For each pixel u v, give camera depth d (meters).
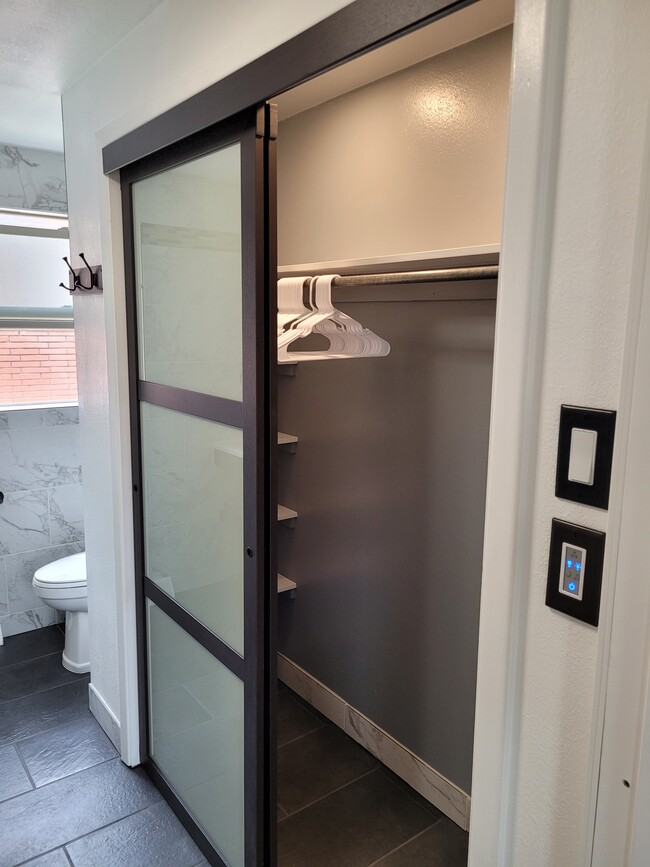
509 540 0.94
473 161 1.79
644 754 0.80
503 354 0.91
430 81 1.87
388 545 2.27
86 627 3.04
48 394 3.48
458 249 1.57
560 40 0.81
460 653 2.05
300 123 2.39
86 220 2.28
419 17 0.95
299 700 2.81
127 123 1.87
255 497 1.56
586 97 0.79
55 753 2.47
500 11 1.56
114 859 1.99
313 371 2.51
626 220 0.77
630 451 0.78
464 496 1.96
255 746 1.67
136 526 2.21
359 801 2.22
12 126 2.77
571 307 0.84
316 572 2.64
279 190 2.55
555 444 0.88
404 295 2.05
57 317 3.27
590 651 0.87
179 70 1.60
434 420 2.03
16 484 3.33
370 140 2.11
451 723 2.11
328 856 2.00
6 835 2.07
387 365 2.17
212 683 1.90
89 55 1.98
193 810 2.07
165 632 2.15
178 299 1.83
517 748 0.98
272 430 1.55
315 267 1.97
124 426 2.17
